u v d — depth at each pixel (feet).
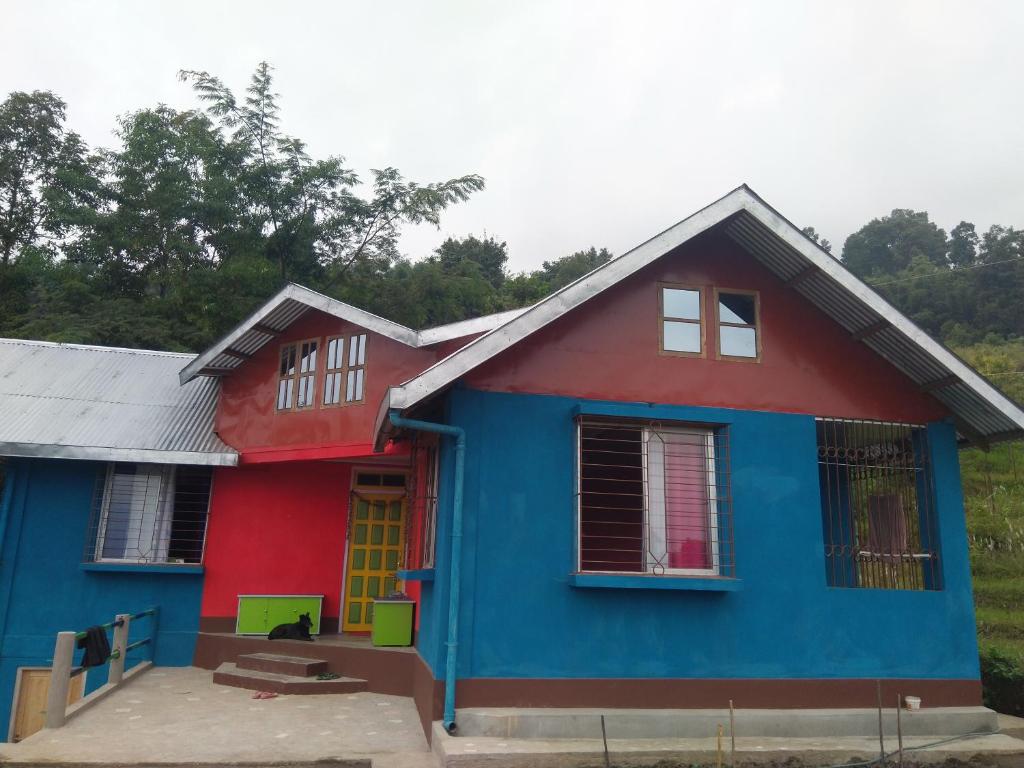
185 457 33.37
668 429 24.90
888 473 27.55
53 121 75.82
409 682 28.48
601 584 22.30
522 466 23.25
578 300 22.84
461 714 20.98
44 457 32.04
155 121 71.82
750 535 24.40
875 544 28.07
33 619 32.81
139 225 69.67
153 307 65.77
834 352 26.71
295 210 72.95
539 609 22.44
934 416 27.04
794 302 26.89
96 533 33.96
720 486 24.59
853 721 22.91
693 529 24.25
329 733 23.18
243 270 64.44
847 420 26.27
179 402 38.17
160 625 33.91
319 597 34.50
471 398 23.29
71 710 24.56
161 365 42.39
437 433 23.20
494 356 23.35
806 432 25.75
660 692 22.63
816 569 24.66
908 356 25.96
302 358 34.55
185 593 34.32
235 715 25.30
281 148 72.08
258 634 33.73
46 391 37.19
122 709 25.89
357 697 28.30
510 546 22.63
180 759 20.35
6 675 32.17
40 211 73.87
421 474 29.30
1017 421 24.52
